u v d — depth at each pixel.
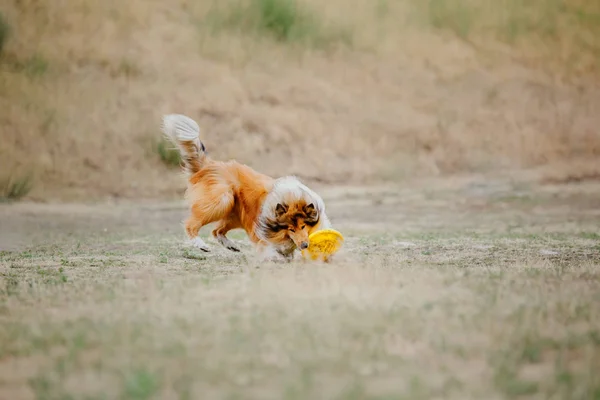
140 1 26.66
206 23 26.48
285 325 7.01
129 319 7.34
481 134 24.33
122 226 16.58
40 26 25.34
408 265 10.48
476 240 13.53
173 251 12.43
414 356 6.18
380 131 24.02
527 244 12.91
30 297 8.57
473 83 26.33
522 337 6.62
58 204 19.62
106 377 5.76
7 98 22.91
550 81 26.86
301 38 26.70
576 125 24.92
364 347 6.37
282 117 23.89
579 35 29.14
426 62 27.02
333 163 22.83
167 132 11.53
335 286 8.67
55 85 23.56
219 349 6.37
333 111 24.45
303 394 5.33
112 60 24.59
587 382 5.52
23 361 6.23
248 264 10.70
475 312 7.45
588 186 20.95
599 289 8.59
